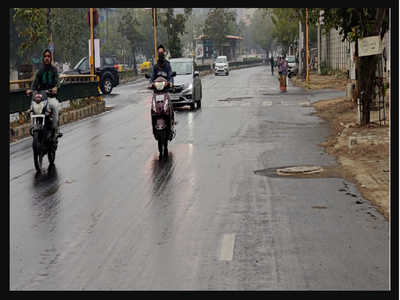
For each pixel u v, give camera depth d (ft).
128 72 202.28
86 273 19.97
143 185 34.24
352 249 21.89
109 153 46.09
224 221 26.22
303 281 18.85
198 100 84.94
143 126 63.41
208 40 324.80
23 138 56.29
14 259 21.54
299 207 28.40
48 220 26.96
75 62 214.07
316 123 62.44
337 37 195.11
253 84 146.82
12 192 32.89
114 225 25.90
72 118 72.74
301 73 170.71
